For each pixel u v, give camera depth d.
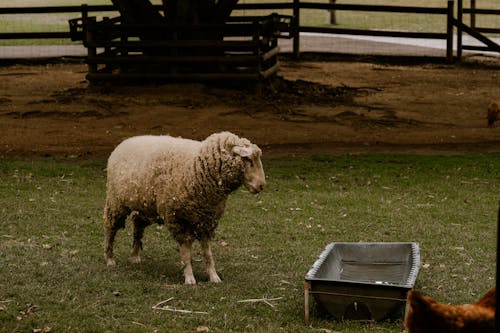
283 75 26.81
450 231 11.10
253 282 8.73
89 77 23.17
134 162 8.71
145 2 23.78
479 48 30.27
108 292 8.20
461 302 8.02
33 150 16.89
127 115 20.14
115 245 10.31
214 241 10.53
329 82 25.78
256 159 8.06
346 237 10.77
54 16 47.28
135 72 23.72
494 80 26.58
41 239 10.45
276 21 24.34
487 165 15.60
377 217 11.85
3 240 10.36
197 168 8.14
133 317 7.47
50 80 25.67
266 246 10.31
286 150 17.03
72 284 8.45
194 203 8.27
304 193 13.38
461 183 14.24
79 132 18.58
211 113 20.38
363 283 7.18
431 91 24.47
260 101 21.81
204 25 22.52
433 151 17.06
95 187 13.65
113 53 24.84
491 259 9.71
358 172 15.00
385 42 36.56
